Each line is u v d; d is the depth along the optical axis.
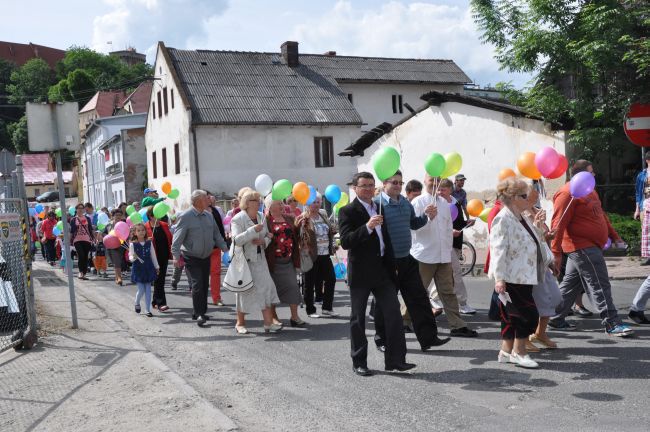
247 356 6.89
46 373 6.27
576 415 4.45
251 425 4.61
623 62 13.31
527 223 5.81
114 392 5.48
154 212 10.43
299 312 9.71
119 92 86.31
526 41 14.16
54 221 20.14
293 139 32.59
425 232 7.31
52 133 8.48
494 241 5.76
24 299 8.10
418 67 39.69
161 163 36.19
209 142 31.19
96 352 7.12
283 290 8.43
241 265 7.94
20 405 5.25
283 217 8.48
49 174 73.31
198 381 5.94
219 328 8.66
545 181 14.54
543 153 6.41
